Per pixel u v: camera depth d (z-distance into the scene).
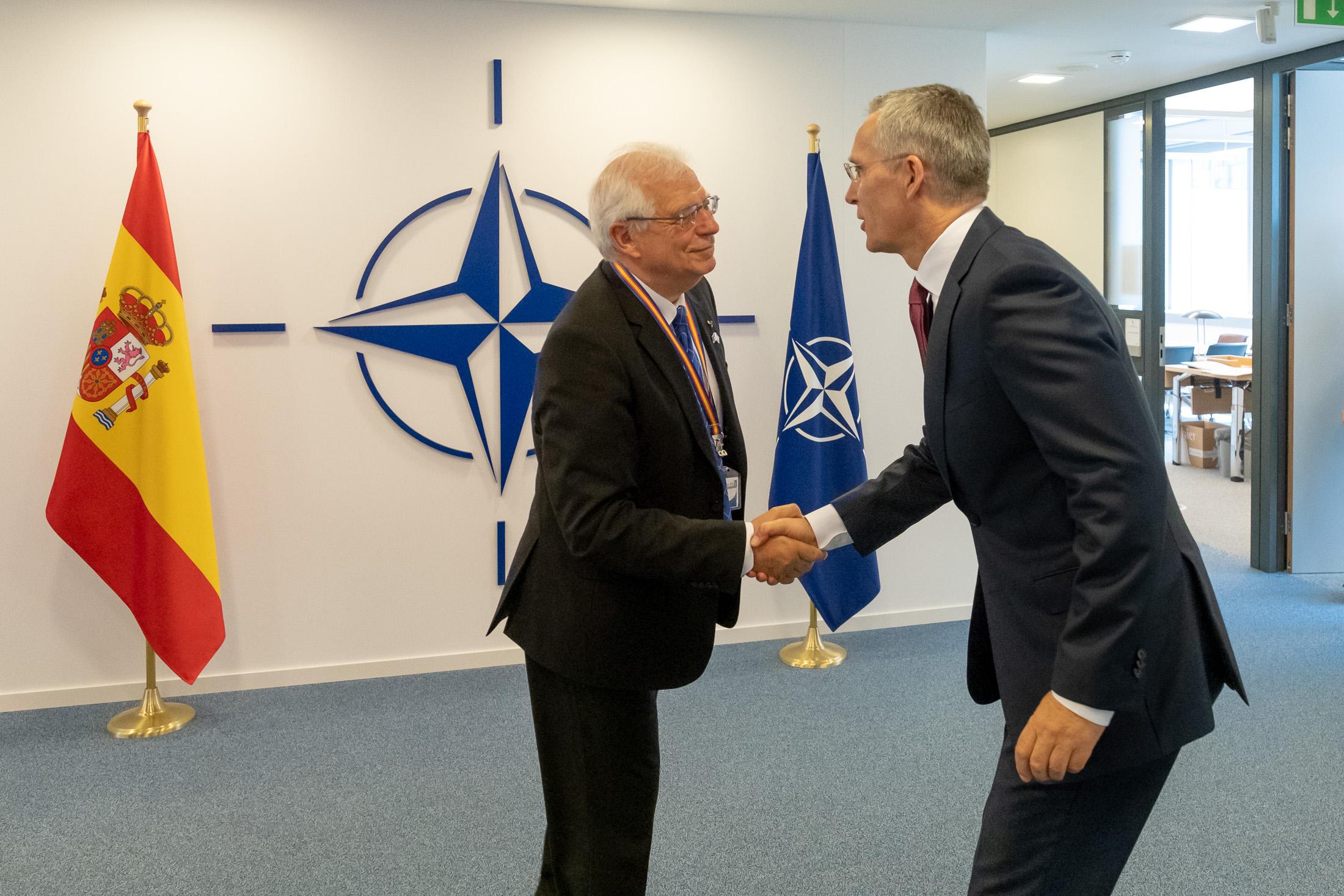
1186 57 5.07
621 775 2.02
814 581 4.10
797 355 4.09
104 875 2.71
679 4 4.05
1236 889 2.59
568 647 1.95
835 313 4.09
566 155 4.12
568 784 2.05
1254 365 5.39
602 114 4.14
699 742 3.49
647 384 1.86
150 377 3.51
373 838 2.89
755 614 4.50
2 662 3.82
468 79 4.00
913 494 2.06
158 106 3.76
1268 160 5.20
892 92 1.79
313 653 4.08
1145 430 1.44
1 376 3.72
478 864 2.76
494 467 4.16
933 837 2.87
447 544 4.15
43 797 3.15
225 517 3.96
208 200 3.83
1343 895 2.56
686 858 2.77
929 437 1.71
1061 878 1.64
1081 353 1.45
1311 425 5.30
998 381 1.55
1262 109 5.21
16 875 2.71
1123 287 6.29
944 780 3.21
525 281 4.12
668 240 1.92
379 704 3.86
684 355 2.02
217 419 3.92
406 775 3.28
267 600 4.02
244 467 3.96
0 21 3.62
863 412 4.56
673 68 4.20
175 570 3.55
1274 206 5.20
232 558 3.98
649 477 1.91
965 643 4.44
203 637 3.62
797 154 4.36
